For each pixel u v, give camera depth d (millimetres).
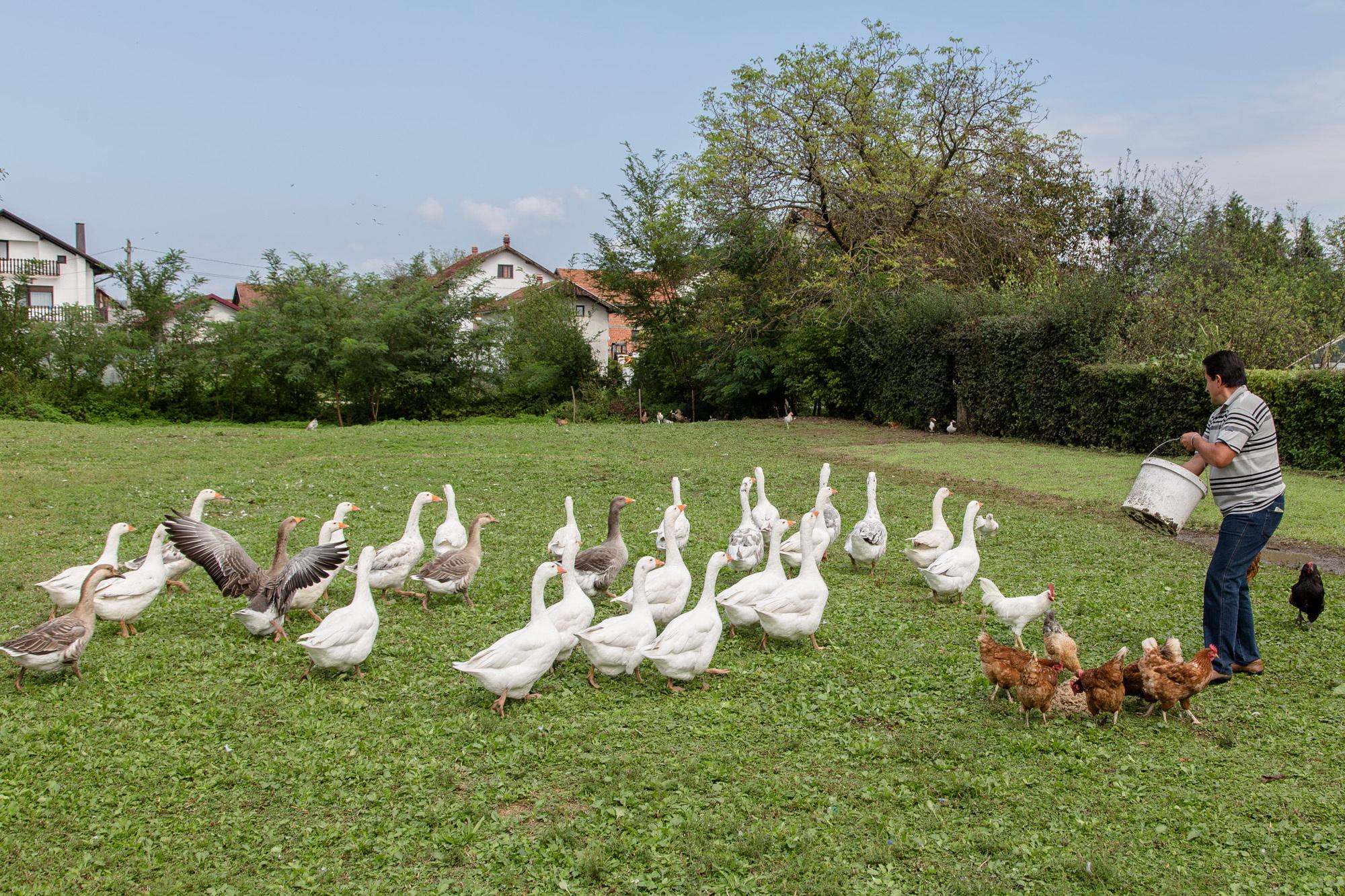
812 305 36094
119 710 7152
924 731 6801
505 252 70375
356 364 40406
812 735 6730
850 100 33312
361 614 7828
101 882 4910
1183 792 5805
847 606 10250
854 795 5789
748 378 38906
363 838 5285
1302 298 25344
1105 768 6176
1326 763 6211
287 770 6121
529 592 10820
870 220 34062
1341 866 4980
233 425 38281
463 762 6293
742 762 6270
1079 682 7055
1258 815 5535
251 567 8781
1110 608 10047
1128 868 4980
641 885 4859
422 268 47062
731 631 9312
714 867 4984
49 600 10336
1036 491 18359
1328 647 8656
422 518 15297
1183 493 8516
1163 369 22891
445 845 5227
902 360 33000
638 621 7891
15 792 5777
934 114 33438
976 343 29984
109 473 19250
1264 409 7523
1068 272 33094
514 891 4836
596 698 7535
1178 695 6828
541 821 5523
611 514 10812
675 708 7258
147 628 9406
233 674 7996
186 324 40094
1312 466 19562
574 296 55531
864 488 18703
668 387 44625
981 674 8023
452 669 8188
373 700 7469
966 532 10273
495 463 21219
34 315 46344
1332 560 12305
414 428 32219
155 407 39750
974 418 30719
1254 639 7930
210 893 4816
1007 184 34062
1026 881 4875
